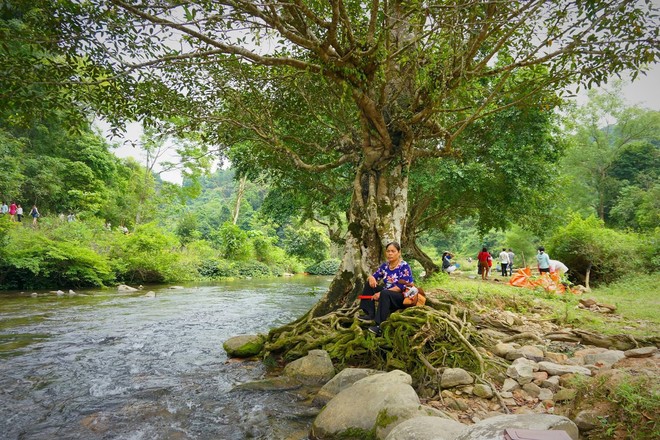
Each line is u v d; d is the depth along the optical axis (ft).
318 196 49.70
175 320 34.35
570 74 19.86
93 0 16.48
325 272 124.77
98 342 25.54
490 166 44.16
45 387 16.85
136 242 70.90
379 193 25.88
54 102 18.72
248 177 42.14
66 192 88.17
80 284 59.77
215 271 93.56
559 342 19.92
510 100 39.09
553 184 47.83
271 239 124.88
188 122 26.63
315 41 18.57
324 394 15.08
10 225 54.39
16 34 16.92
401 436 9.09
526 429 7.29
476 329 20.66
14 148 73.72
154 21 15.89
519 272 42.37
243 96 28.35
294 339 21.38
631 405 9.08
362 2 23.54
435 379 14.89
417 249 54.85
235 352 21.98
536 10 17.15
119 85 21.44
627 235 57.88
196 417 13.69
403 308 19.08
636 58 16.89
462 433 7.99
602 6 16.06
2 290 52.80
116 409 14.44
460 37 18.95
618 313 27.73
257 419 13.48
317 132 34.27
